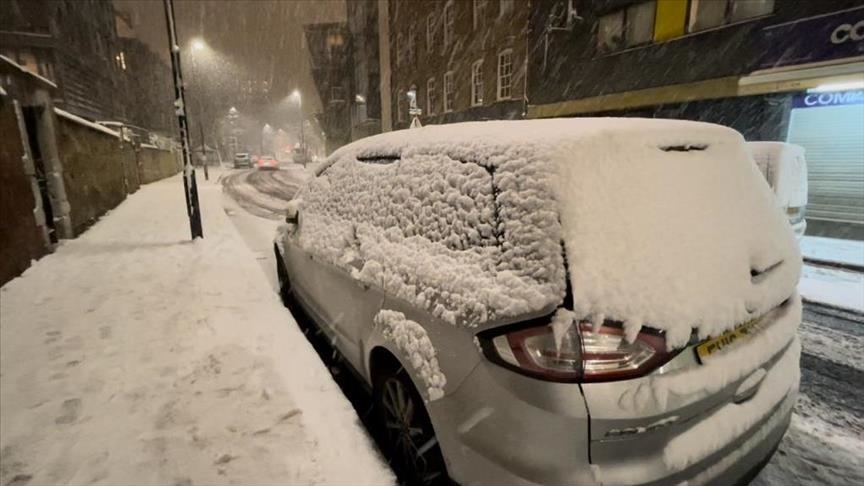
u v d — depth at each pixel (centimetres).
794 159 665
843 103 857
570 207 154
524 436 152
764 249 188
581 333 145
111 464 226
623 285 148
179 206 1309
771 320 189
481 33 1873
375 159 292
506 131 195
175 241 792
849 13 799
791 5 887
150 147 2331
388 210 250
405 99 2708
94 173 1040
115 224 978
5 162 566
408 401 215
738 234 181
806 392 311
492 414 161
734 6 984
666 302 149
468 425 171
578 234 151
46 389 297
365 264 246
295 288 433
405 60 2684
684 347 150
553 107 1480
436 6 2231
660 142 183
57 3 2456
